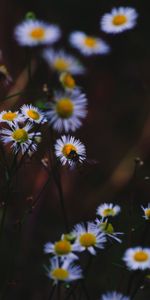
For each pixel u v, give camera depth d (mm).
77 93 309
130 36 1107
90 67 1098
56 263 316
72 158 358
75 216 926
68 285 351
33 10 1067
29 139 362
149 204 367
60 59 329
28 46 353
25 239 803
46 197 900
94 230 330
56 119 307
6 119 363
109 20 409
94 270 684
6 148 457
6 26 978
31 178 810
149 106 1094
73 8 1140
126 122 1093
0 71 372
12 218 710
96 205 944
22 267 765
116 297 316
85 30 1140
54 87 325
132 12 412
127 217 670
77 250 323
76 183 959
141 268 332
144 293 659
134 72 1098
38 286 754
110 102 1104
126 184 955
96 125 1079
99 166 1021
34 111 358
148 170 974
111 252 678
